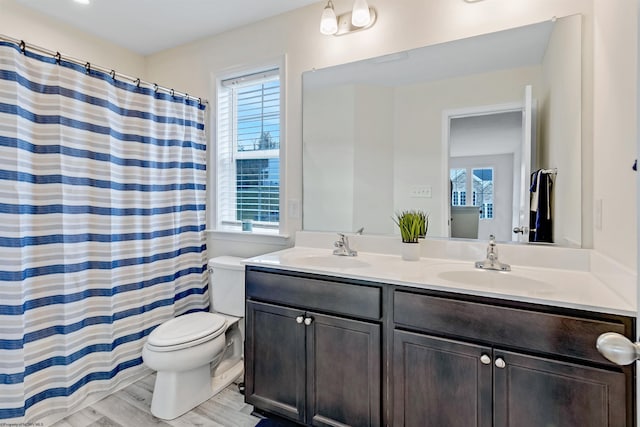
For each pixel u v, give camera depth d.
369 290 1.47
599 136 1.40
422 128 1.91
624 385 1.04
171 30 2.46
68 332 1.77
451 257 1.81
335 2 2.10
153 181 2.20
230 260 2.36
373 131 2.03
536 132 1.64
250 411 1.85
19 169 1.57
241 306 2.24
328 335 1.57
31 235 1.64
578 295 1.17
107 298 1.96
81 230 1.83
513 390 1.19
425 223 1.90
